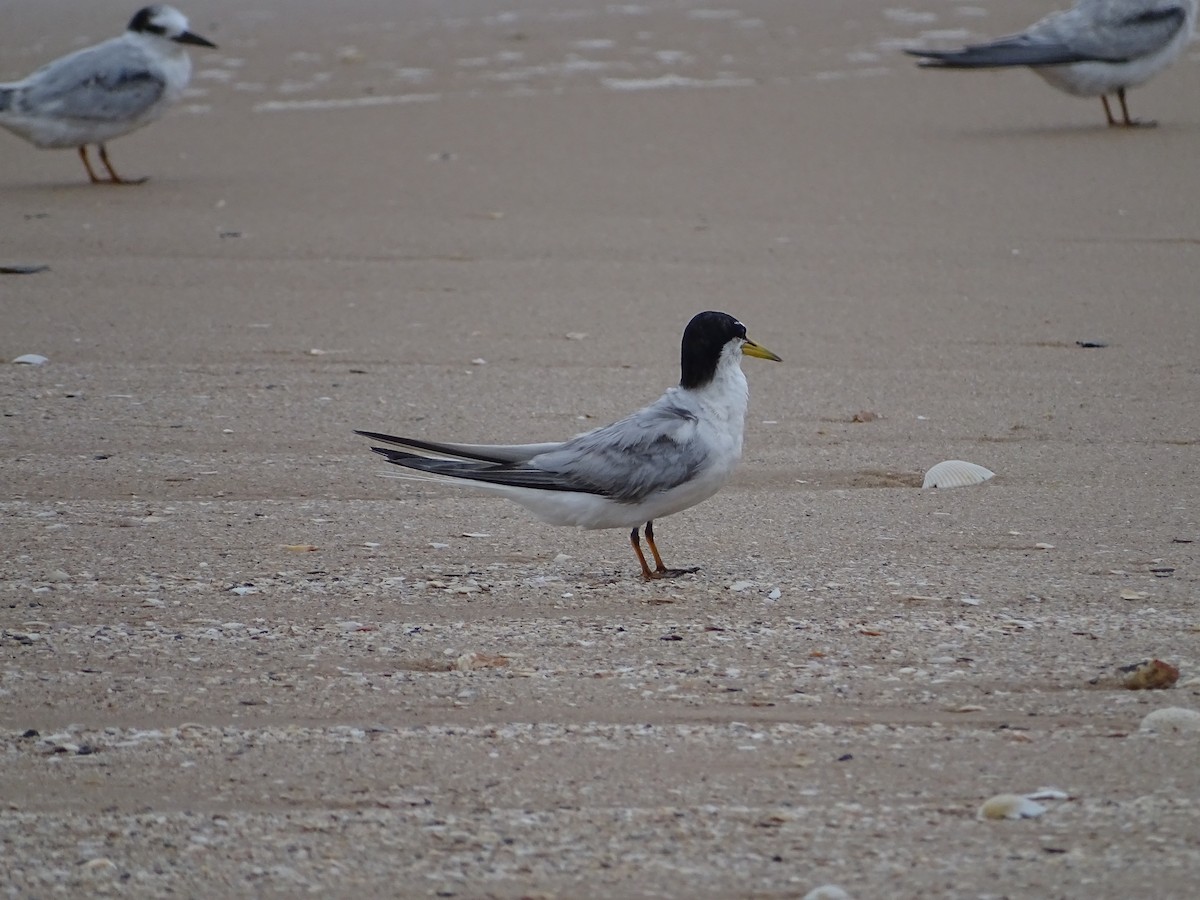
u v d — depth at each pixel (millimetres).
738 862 6676
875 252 20047
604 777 7500
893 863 6637
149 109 24594
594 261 19875
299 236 21172
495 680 8734
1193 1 25891
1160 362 15852
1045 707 8250
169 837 6984
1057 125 26453
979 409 14531
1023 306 17844
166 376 15633
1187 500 12039
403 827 7039
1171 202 21828
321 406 14695
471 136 26500
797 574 10547
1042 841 6781
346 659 9078
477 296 18516
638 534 10594
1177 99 28047
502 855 6781
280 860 6766
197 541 11281
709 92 29031
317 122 27859
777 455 13406
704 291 18594
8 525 11594
